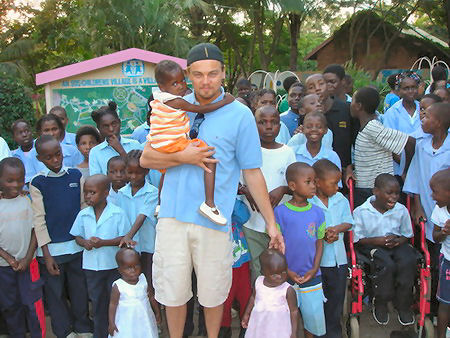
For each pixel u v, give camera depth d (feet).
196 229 7.95
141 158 8.20
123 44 42.04
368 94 13.48
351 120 14.61
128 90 21.67
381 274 11.78
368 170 13.53
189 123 8.48
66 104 21.24
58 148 11.65
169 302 8.29
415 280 12.23
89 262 11.67
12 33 60.23
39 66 59.67
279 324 9.98
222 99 8.17
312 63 91.45
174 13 44.11
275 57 77.36
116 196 13.12
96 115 14.05
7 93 28.66
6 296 11.70
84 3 41.55
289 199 12.11
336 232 11.52
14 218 11.41
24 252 11.60
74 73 20.83
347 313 13.61
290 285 10.25
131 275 10.75
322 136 12.46
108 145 13.84
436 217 11.49
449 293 11.32
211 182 7.86
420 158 12.92
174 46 43.11
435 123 12.29
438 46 70.44
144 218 12.13
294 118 16.97
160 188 9.25
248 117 8.18
